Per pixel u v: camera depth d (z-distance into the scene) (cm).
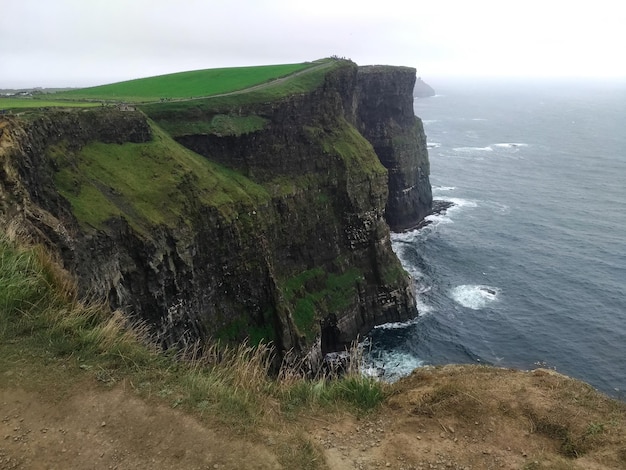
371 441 918
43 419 853
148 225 3584
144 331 1550
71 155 3544
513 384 1056
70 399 901
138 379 977
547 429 919
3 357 975
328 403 1034
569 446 876
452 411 967
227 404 937
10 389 902
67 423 852
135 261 3431
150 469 779
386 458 867
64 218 2973
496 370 1166
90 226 3131
